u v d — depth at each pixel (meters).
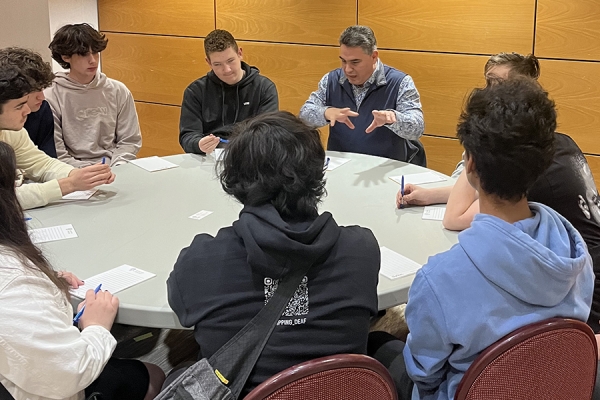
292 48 4.16
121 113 3.25
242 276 1.23
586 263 1.28
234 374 1.19
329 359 1.12
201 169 2.65
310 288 1.23
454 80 3.72
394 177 2.51
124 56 4.85
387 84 3.02
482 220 1.20
